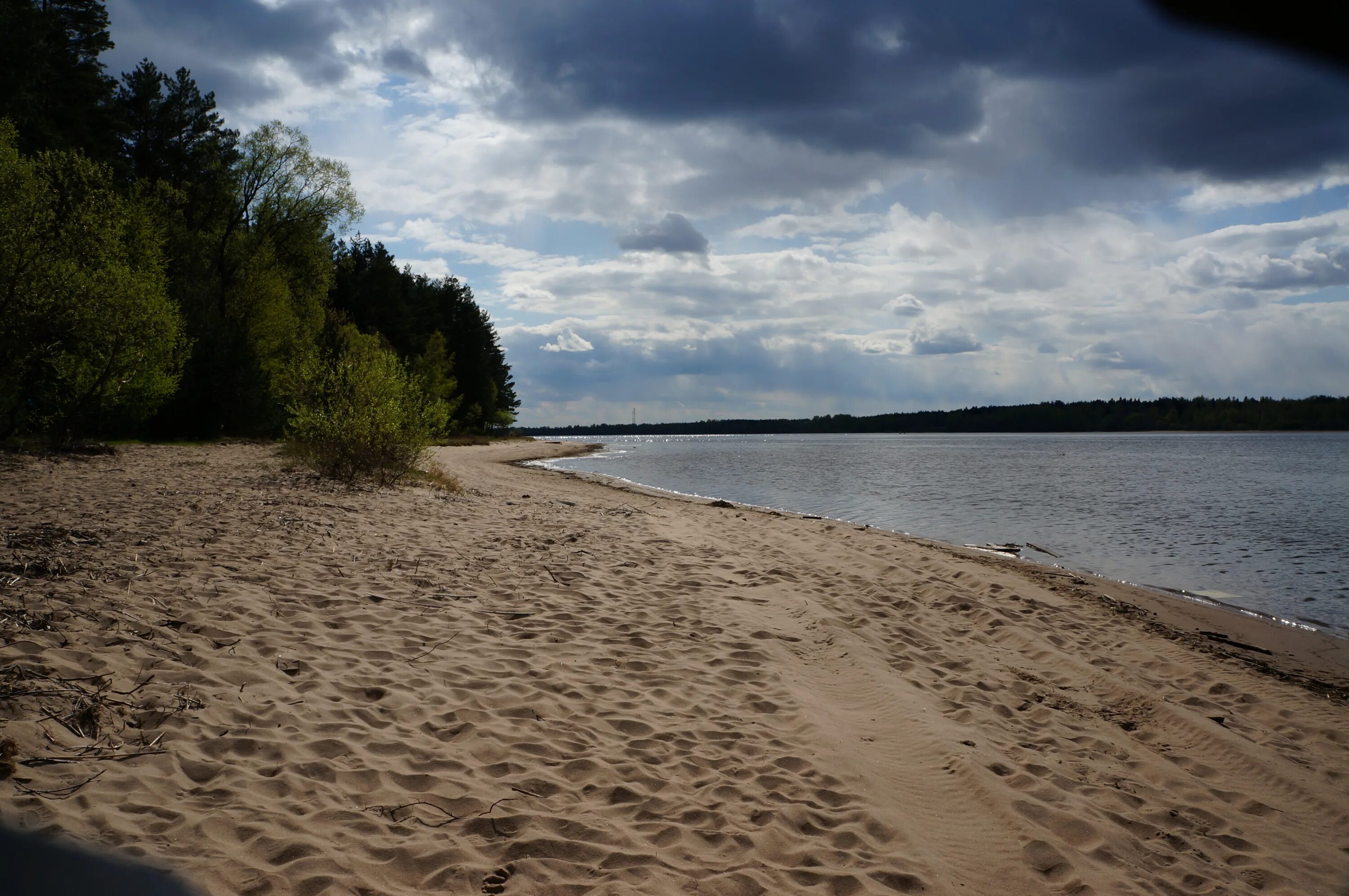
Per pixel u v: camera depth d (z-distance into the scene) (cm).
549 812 366
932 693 604
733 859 342
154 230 2747
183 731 389
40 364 1786
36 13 2947
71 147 2936
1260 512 2280
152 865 277
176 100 3775
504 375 8688
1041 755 502
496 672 549
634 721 488
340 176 3628
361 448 1562
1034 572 1225
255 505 1091
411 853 318
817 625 755
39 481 1225
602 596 802
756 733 485
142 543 762
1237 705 652
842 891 325
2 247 1628
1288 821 446
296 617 603
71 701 387
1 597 521
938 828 395
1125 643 813
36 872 258
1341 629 969
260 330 3375
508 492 1877
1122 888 352
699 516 1700
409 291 7044
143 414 2330
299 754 389
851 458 6325
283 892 278
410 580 776
